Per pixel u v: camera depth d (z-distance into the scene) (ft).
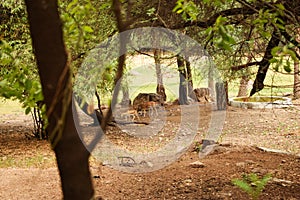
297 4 15.29
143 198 19.65
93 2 15.57
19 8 29.09
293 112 53.11
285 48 8.46
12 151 36.99
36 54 5.98
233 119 48.83
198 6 18.07
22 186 22.72
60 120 5.82
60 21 6.04
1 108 68.39
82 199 6.23
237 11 16.11
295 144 35.73
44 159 32.22
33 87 8.43
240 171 23.09
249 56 20.08
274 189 19.52
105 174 23.85
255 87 18.52
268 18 10.41
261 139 38.47
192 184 21.12
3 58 9.04
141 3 16.98
